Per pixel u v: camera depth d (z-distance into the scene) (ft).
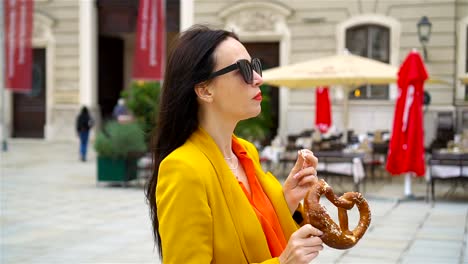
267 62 65.67
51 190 37.76
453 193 36.83
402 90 33.04
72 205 31.76
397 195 35.27
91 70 72.79
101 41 75.25
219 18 66.28
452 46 57.98
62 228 25.48
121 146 39.19
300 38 63.21
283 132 63.05
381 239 23.27
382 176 45.98
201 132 6.14
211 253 5.60
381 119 60.03
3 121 66.23
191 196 5.54
